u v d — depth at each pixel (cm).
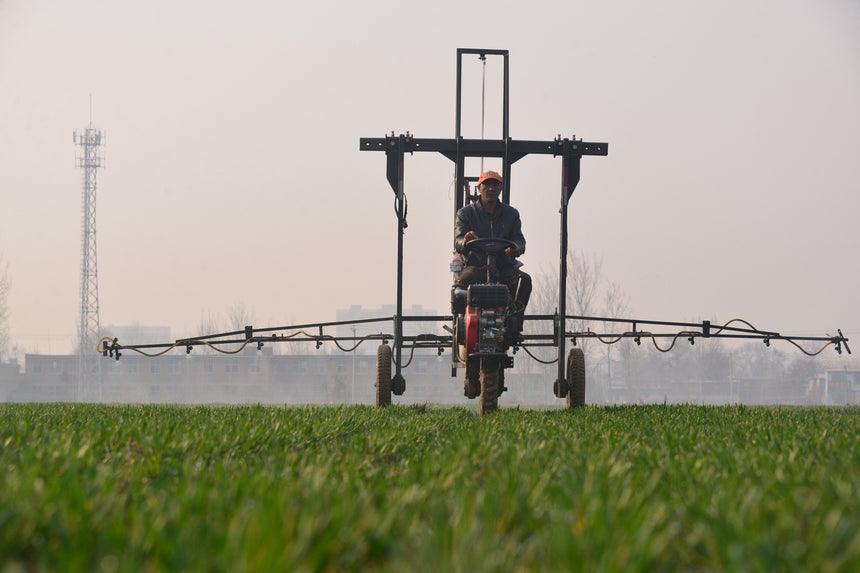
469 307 3941
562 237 4725
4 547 1009
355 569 988
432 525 1094
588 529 1033
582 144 4847
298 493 1312
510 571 913
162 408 4600
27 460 1677
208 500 1255
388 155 4909
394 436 2448
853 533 1006
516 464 1677
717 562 989
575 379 4572
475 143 4938
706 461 1789
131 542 970
